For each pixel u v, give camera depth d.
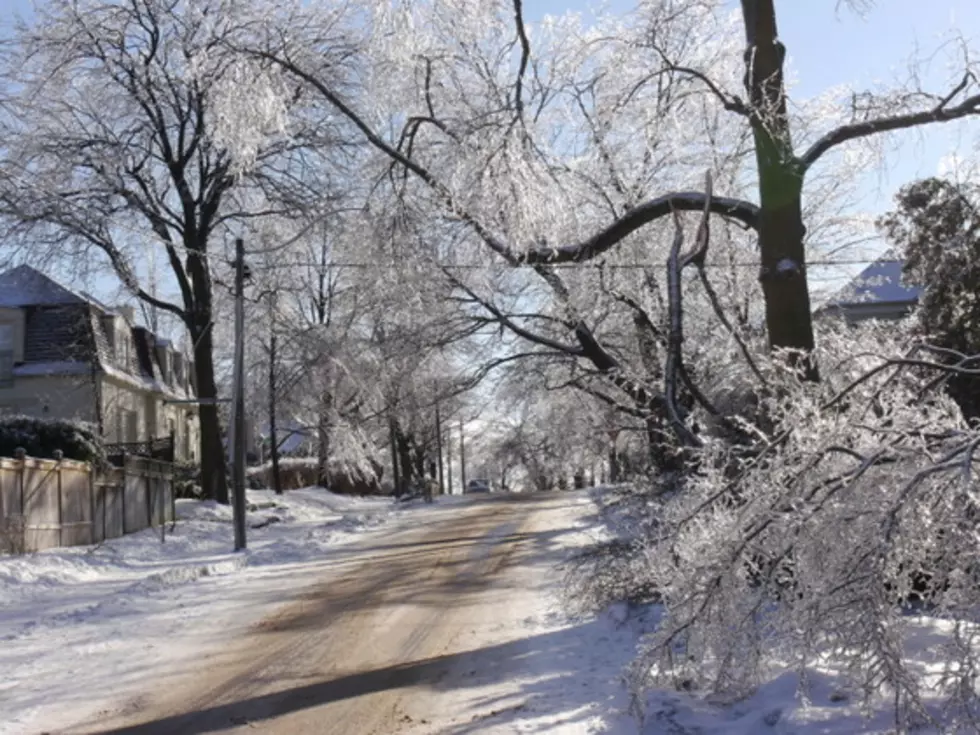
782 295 11.32
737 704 7.05
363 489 56.50
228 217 33.31
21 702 9.05
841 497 5.81
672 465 14.20
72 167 30.06
